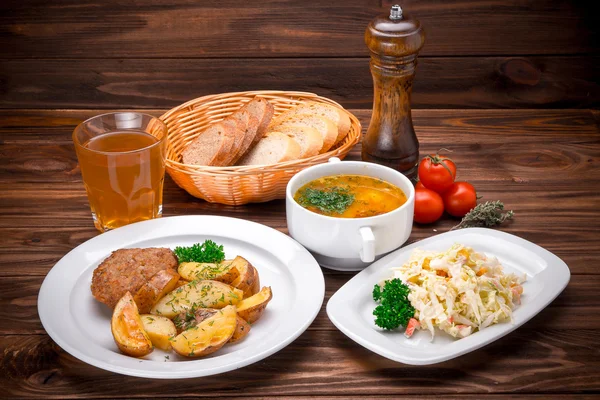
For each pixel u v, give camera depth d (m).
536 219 1.06
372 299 0.91
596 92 1.37
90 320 0.88
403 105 1.08
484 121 1.29
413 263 0.92
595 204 1.09
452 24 1.33
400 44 1.03
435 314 0.86
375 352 0.84
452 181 1.05
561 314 0.91
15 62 1.34
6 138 1.24
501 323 0.86
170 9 1.32
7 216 1.07
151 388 0.83
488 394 0.83
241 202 1.07
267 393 0.83
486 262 0.91
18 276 0.97
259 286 0.92
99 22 1.32
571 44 1.34
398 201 0.97
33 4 1.31
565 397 0.82
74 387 0.83
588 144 1.23
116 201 1.00
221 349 0.84
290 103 1.22
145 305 0.87
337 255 0.94
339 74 1.36
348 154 1.18
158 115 1.34
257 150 1.12
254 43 1.34
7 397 0.82
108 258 0.92
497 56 1.35
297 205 0.94
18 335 0.89
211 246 0.94
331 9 1.32
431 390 0.83
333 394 0.83
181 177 1.04
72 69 1.35
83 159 0.98
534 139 1.24
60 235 1.04
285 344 0.83
